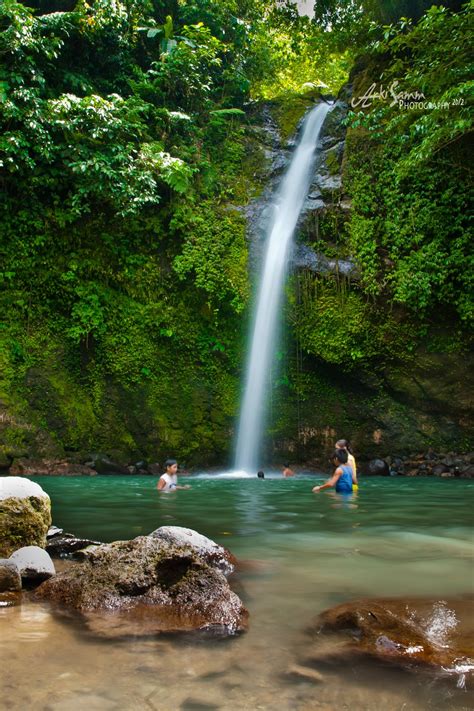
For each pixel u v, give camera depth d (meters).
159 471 12.71
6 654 2.02
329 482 8.23
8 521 3.47
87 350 13.07
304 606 2.65
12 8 12.18
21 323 12.53
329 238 13.65
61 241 12.98
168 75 14.91
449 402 12.91
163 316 13.45
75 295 12.96
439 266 12.26
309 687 1.77
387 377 13.17
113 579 2.73
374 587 2.99
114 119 12.70
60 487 8.81
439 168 12.71
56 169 12.72
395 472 12.85
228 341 13.74
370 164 13.55
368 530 4.88
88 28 14.06
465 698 1.70
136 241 13.44
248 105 17.33
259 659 1.99
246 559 3.67
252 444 13.61
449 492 8.48
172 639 2.20
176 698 1.68
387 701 1.68
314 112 16.77
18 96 12.01
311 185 14.46
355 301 12.96
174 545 2.94
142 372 13.16
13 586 2.85
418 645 2.10
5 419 11.73
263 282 13.63
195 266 13.27
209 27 16.78
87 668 1.90
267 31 19.06
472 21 11.09
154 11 16.42
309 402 13.82
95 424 12.76
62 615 2.50
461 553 3.91
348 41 16.23
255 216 14.36
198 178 14.52
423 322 12.77
